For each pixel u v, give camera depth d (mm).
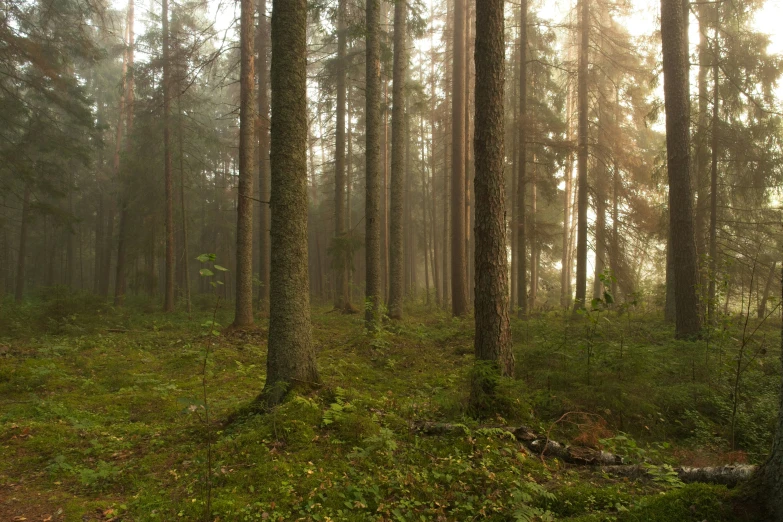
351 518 3598
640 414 5832
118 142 28391
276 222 6234
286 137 6289
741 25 14914
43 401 6961
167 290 19781
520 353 7348
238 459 4570
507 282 6262
